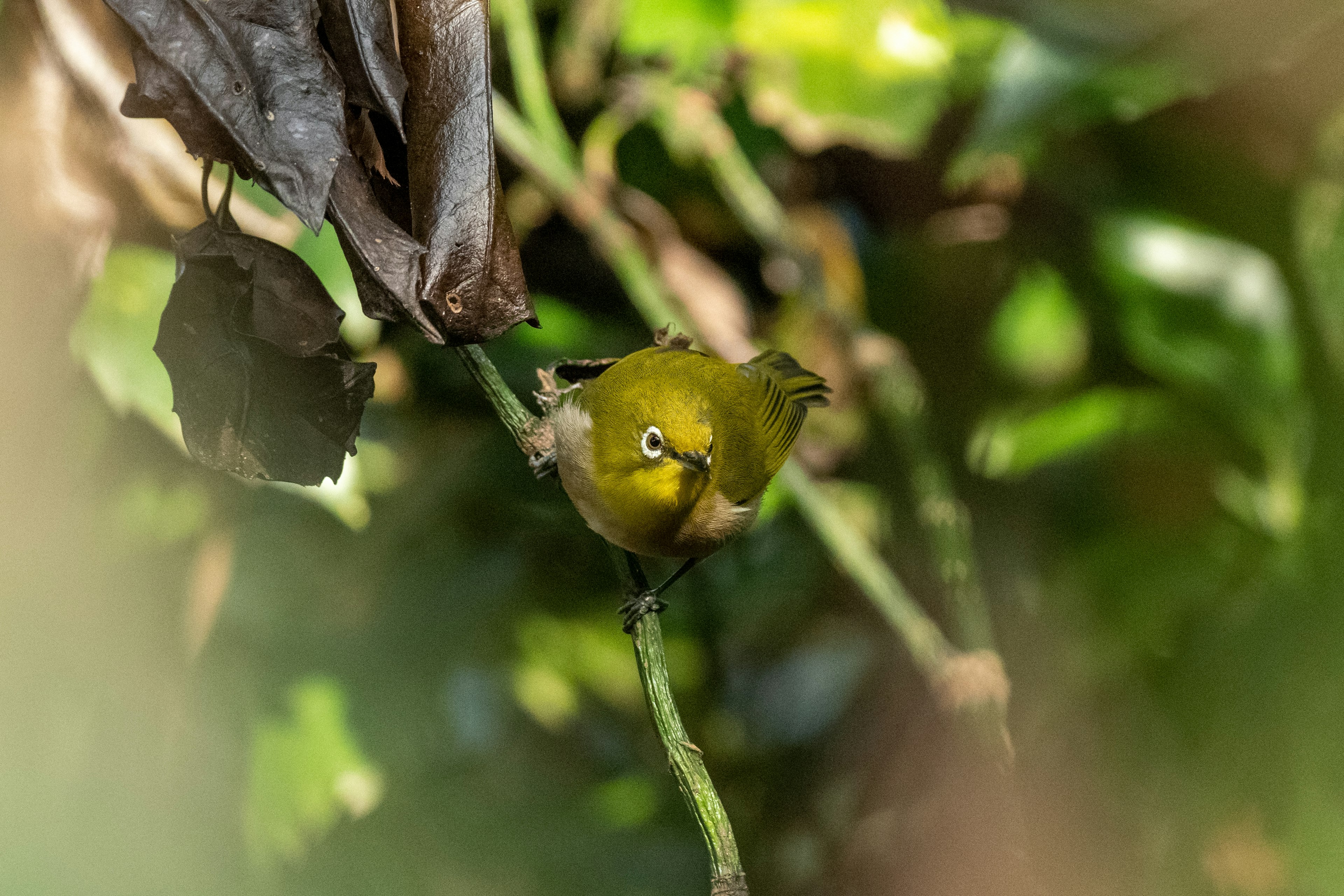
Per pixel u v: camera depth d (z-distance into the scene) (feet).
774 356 12.94
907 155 12.96
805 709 13.12
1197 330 12.87
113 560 12.77
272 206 12.72
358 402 12.50
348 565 12.93
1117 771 12.91
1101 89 12.74
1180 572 12.91
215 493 12.84
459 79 12.50
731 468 12.82
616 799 13.03
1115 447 12.96
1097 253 12.92
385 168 12.51
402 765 12.91
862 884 13.03
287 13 12.46
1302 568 12.82
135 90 12.44
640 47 12.96
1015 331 13.00
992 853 12.98
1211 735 12.84
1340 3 12.71
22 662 12.73
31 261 12.60
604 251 12.91
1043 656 12.97
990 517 13.02
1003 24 12.98
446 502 12.96
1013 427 12.99
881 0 12.95
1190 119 12.87
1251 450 12.91
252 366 12.48
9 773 12.73
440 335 12.48
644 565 13.11
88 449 12.73
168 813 12.78
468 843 12.92
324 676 12.90
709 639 13.12
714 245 13.05
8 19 12.59
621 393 12.80
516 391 12.96
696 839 13.05
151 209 12.63
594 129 12.97
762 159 13.03
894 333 13.06
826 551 13.05
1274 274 12.87
